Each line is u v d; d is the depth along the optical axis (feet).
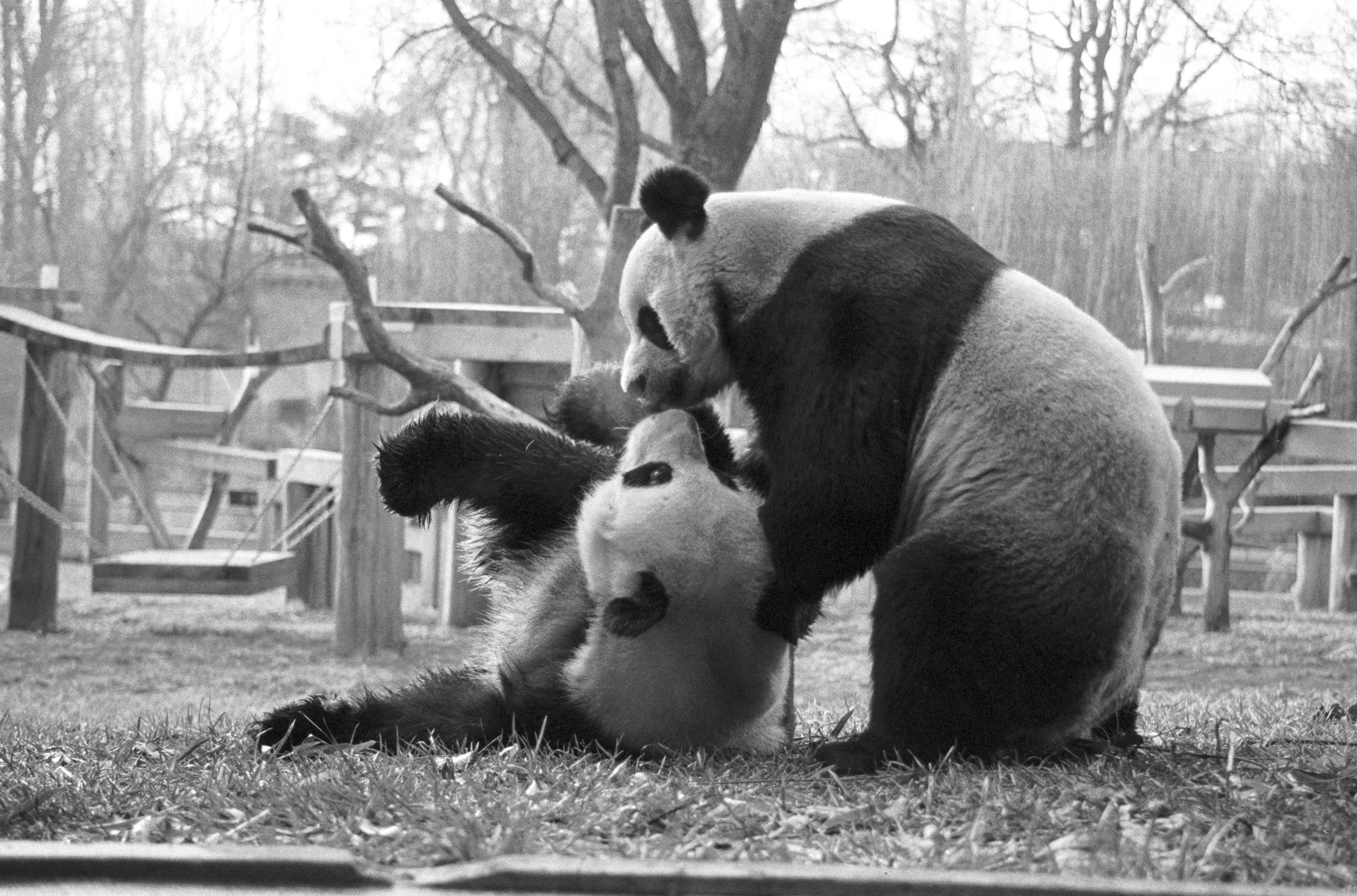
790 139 85.76
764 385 17.53
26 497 51.80
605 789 14.10
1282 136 74.69
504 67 45.55
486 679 18.79
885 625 15.71
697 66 42.09
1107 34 77.46
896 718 15.67
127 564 47.16
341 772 14.58
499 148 93.35
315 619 60.08
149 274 119.03
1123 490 15.76
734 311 17.78
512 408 38.75
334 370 56.59
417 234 98.07
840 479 16.38
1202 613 61.16
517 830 11.93
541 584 18.74
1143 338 73.00
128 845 10.89
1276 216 76.33
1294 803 13.51
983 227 74.02
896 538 16.78
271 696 40.65
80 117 105.19
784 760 16.35
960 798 13.70
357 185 105.91
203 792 14.05
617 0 41.19
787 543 16.52
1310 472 62.85
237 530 92.94
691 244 18.10
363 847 11.83
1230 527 55.16
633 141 42.22
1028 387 16.07
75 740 19.35
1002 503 15.66
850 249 17.17
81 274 108.78
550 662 17.71
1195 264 74.08
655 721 16.78
